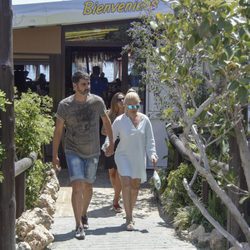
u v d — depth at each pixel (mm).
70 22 13836
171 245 8031
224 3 3969
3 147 6297
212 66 4184
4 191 6434
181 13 4375
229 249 6961
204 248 7832
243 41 4086
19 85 15438
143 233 8797
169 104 11047
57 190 11648
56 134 8555
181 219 8742
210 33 4094
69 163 8477
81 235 8320
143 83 12836
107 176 14422
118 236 8578
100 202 11445
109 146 9016
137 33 12078
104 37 14883
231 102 4645
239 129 4863
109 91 15930
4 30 6316
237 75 4105
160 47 4891
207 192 8852
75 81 8445
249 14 4074
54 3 13555
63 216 10086
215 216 8086
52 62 14727
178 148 10359
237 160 6953
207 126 5395
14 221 6582
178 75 4613
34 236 7383
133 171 9133
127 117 9195
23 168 7660
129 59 15172
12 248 6539
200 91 8289
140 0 12703
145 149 9281
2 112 6379
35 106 9297
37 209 8391
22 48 14617
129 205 9031
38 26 14250
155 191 11781
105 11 13719
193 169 9930
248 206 7305
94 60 15828
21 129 9039
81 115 8414
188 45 4246
